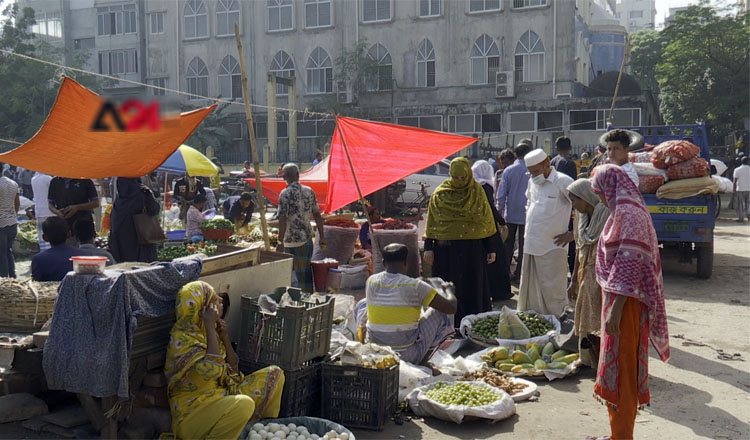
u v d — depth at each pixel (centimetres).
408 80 3744
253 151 644
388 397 478
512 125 3509
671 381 581
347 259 953
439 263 734
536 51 3506
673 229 1005
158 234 753
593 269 571
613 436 421
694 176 979
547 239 707
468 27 3609
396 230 886
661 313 424
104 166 654
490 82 3594
